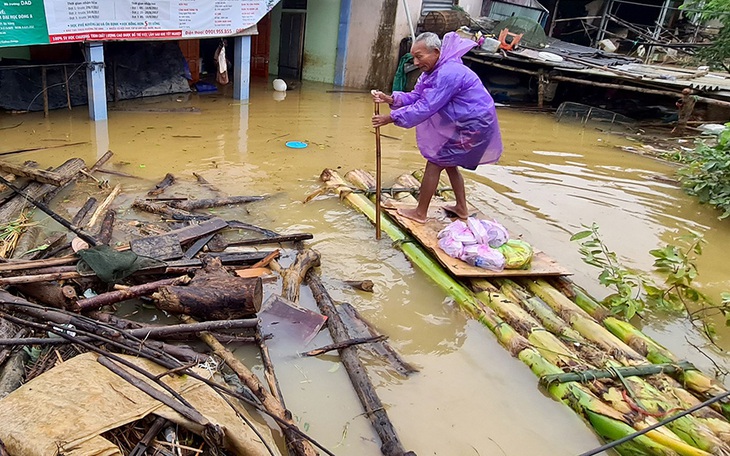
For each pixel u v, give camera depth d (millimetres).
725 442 3025
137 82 10203
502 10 16391
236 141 8148
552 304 4359
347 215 5801
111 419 2479
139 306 3928
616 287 4750
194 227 4863
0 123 8039
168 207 5453
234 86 10789
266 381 3316
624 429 3070
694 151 8102
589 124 11023
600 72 11336
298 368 3533
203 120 9180
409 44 12711
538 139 9672
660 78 10922
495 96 13211
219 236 4914
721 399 3363
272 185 6484
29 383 2666
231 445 2605
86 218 5094
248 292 3643
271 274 4453
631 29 17547
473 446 3072
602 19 17719
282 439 2975
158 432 2582
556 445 3121
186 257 4312
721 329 4352
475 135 4898
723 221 6430
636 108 12039
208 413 2678
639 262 5312
